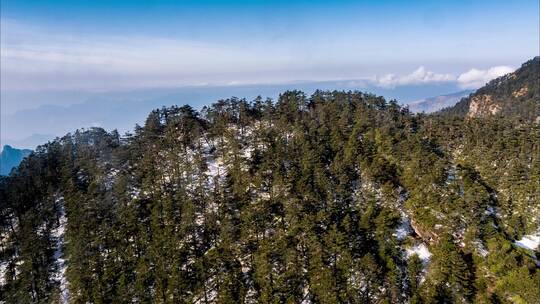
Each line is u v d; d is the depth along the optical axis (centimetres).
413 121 11662
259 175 8088
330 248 6269
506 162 8288
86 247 7119
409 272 6088
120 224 7681
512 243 6325
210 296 6394
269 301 5856
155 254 6750
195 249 6956
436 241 6600
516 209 7025
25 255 7206
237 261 6372
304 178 7644
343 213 7181
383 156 8694
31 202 9431
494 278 5822
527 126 11269
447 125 11044
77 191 8819
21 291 6812
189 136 10562
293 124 10594
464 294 5653
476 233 6344
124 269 6812
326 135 9700
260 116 11825
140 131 11469
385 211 7044
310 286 6100
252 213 7006
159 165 9431
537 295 5241
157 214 7562
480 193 6875
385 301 5700
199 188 8181
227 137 9938
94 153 11181
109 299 6372
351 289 5847
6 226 9169
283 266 6344
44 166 10888
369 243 6575
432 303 5562
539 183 7206
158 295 6231
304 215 6919
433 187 7344
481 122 11456
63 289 7125
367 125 10312
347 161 8238
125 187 8519
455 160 8969
